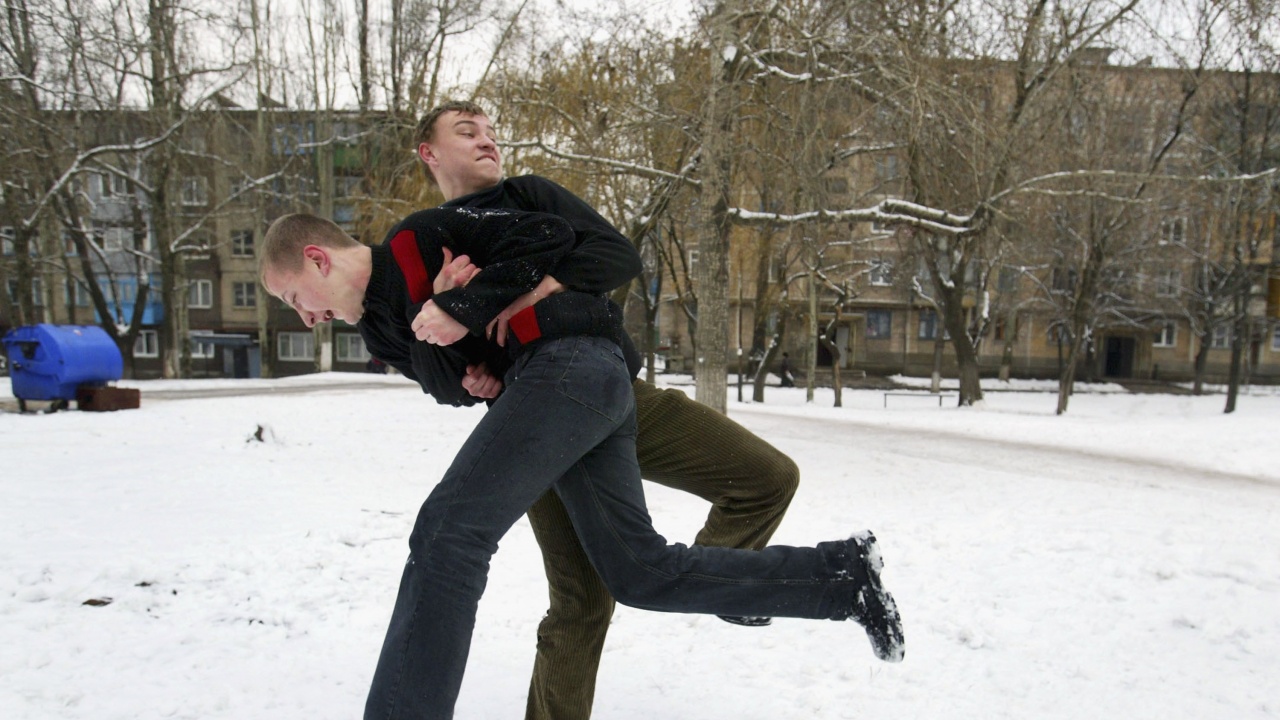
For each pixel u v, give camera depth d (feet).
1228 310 126.93
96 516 19.16
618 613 13.55
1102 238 72.90
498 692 9.98
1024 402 106.52
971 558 16.94
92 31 68.74
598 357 6.55
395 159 53.42
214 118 90.22
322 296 7.09
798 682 10.52
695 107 38.91
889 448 38.50
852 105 36.96
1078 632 12.41
